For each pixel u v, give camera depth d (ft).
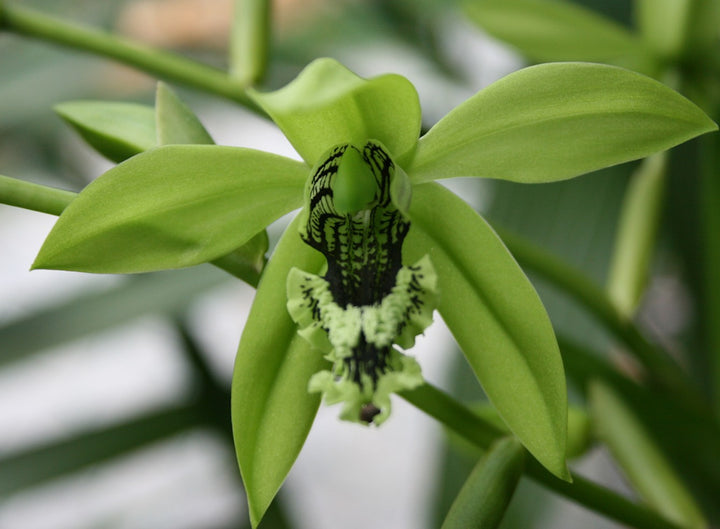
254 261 0.95
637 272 1.15
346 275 0.94
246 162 0.91
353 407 0.92
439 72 1.61
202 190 0.91
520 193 1.32
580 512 1.66
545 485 0.96
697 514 1.10
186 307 1.33
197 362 1.35
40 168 1.92
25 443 1.35
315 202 0.93
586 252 1.28
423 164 0.92
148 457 1.56
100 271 0.91
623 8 1.34
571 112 0.88
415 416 2.32
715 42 1.18
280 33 1.66
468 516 0.91
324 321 0.93
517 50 1.26
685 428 1.15
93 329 1.33
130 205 0.90
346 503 2.32
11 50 1.75
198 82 1.16
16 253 2.15
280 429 0.94
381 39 1.65
